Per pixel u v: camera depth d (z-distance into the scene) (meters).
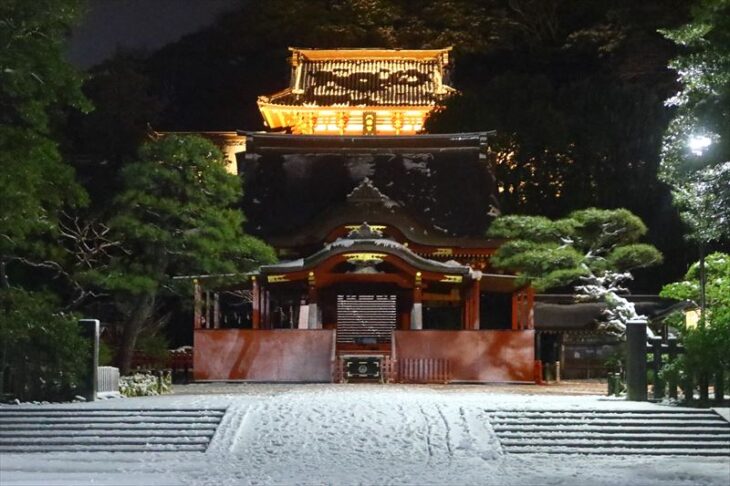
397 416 21.33
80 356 24.62
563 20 73.69
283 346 34.81
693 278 33.16
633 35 64.25
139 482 15.85
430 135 48.72
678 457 19.03
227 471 17.25
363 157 48.44
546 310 43.22
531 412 21.52
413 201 46.09
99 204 47.84
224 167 34.16
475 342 34.50
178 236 32.50
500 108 52.81
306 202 46.31
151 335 38.78
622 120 50.31
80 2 26.11
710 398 23.19
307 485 15.73
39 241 30.16
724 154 24.12
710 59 24.23
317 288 38.16
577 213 33.81
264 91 79.62
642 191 49.31
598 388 32.31
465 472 17.17
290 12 78.62
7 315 24.50
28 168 25.61
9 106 26.83
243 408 21.95
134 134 56.59
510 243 33.50
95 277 30.33
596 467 17.73
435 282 39.34
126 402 23.55
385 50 67.38
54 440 19.86
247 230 44.59
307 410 21.88
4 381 24.48
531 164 49.69
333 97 64.19
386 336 40.78
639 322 24.41
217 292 38.78
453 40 74.25
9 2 24.78
